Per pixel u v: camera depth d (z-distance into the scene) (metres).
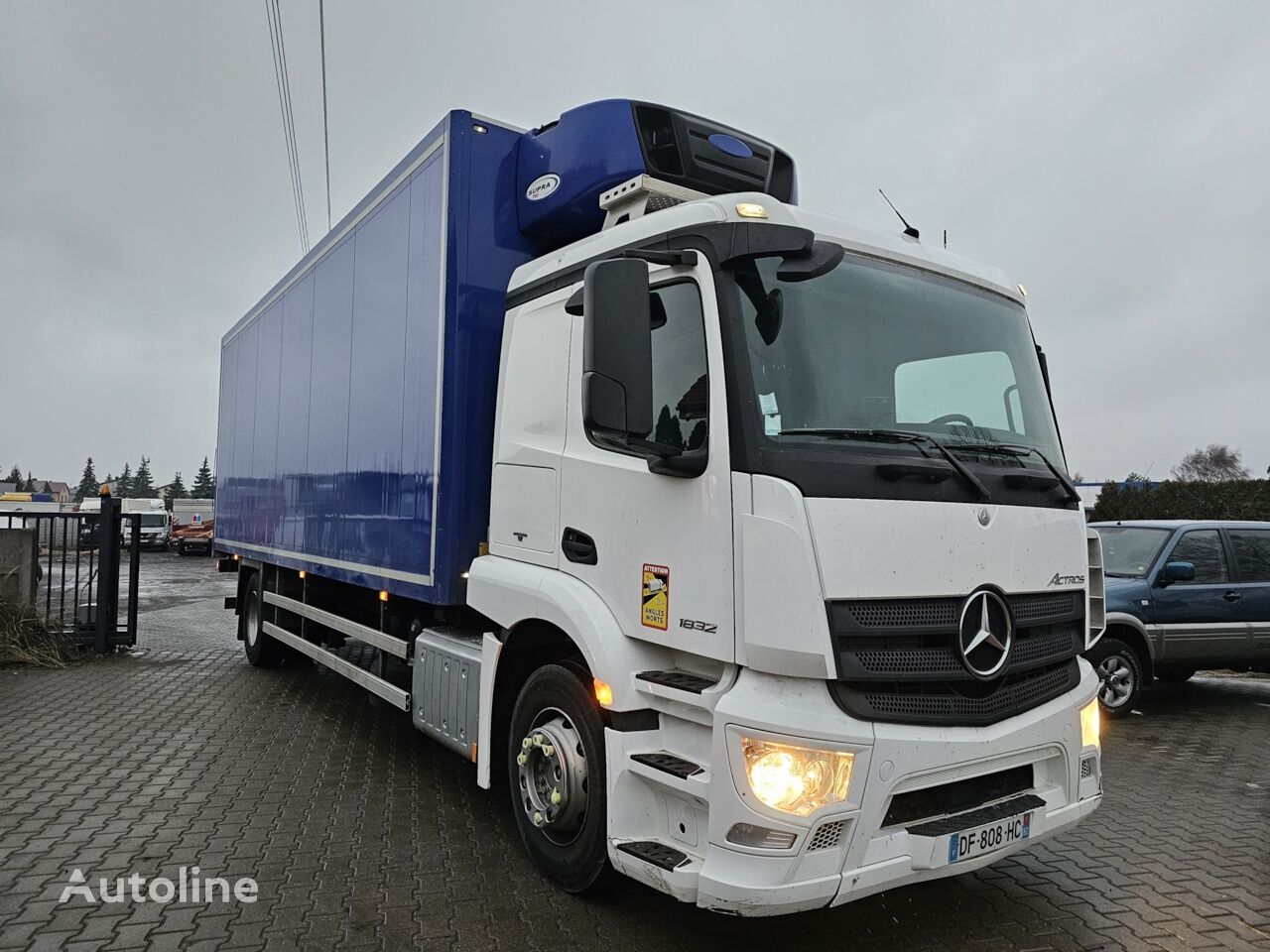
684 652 3.29
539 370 4.20
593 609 3.54
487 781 4.20
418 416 4.91
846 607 2.83
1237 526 8.63
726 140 4.64
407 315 5.13
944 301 3.75
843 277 3.45
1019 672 3.24
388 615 5.76
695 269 3.28
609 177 4.35
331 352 6.56
